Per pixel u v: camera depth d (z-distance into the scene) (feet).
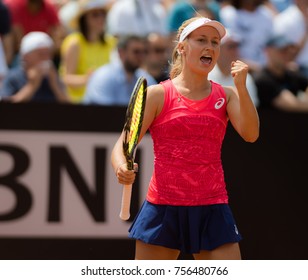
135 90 47.88
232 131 81.20
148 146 80.23
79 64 100.27
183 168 52.01
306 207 82.17
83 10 100.07
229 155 81.10
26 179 79.82
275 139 81.92
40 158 79.82
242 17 107.14
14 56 101.30
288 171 82.02
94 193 80.12
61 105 80.02
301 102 92.68
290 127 82.17
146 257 53.31
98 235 79.92
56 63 104.27
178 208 52.16
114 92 89.92
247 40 107.14
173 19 101.04
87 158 80.18
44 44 90.07
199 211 52.13
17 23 102.06
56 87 91.15
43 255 79.56
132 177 48.88
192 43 52.26
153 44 94.43
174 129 52.06
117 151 51.37
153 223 52.60
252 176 81.41
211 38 52.37
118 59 91.91
